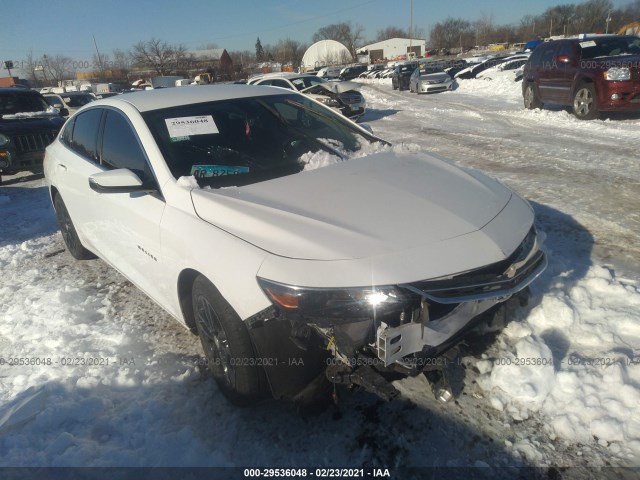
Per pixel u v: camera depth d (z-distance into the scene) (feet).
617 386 7.98
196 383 9.43
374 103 64.54
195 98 11.55
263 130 11.18
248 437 7.98
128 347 10.79
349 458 7.44
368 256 6.89
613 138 28.12
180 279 8.98
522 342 8.77
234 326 7.68
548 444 7.34
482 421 7.83
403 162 10.10
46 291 14.10
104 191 9.37
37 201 25.31
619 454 7.06
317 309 6.72
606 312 10.04
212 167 9.78
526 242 8.06
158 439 8.02
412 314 6.85
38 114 31.83
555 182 19.97
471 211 7.98
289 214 7.88
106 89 126.52
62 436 8.16
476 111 45.80
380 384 7.07
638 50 35.81
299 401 7.77
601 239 14.10
